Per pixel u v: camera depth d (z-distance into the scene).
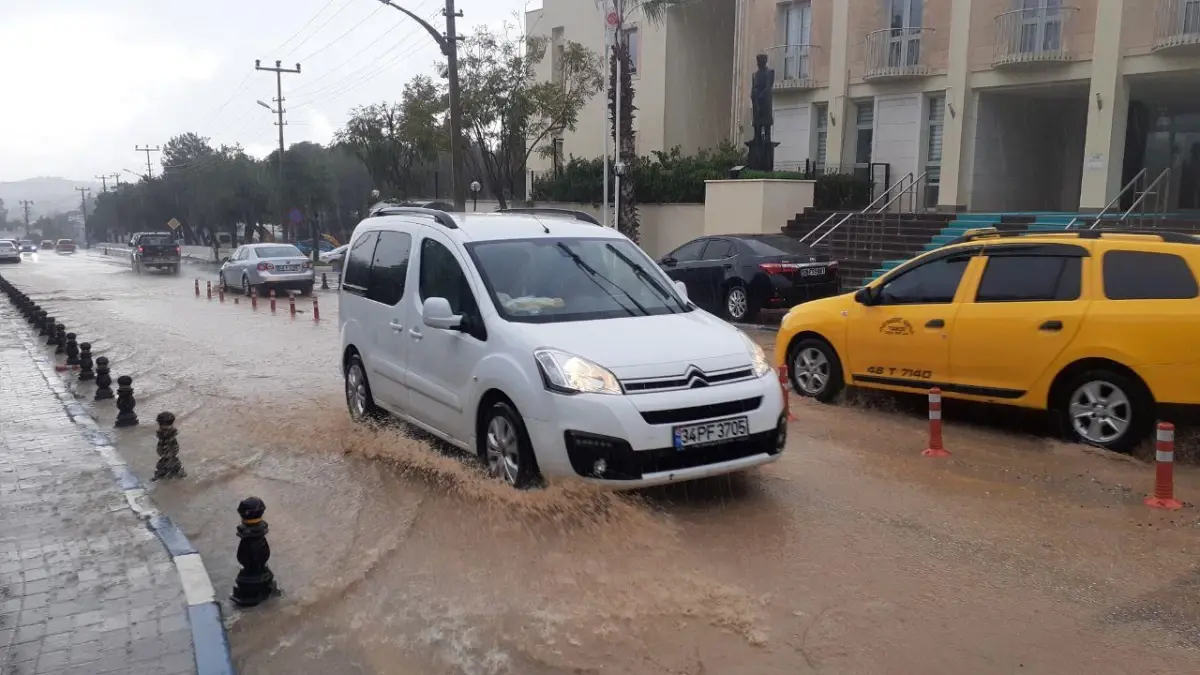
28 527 5.72
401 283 7.41
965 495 6.11
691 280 16.62
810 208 22.53
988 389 7.66
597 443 5.32
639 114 30.73
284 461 7.38
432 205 8.24
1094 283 7.13
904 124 23.66
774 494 6.12
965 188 22.52
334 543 5.53
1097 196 20.28
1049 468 6.71
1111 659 3.93
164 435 7.00
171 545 5.39
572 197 28.77
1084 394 7.13
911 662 3.92
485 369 6.00
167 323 18.64
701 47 30.59
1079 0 20.23
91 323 18.80
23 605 4.59
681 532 5.43
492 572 4.95
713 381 5.64
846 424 8.16
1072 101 23.58
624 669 3.92
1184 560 4.98
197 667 3.97
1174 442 7.04
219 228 71.25
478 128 30.53
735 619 4.33
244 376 11.66
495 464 6.03
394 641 4.26
